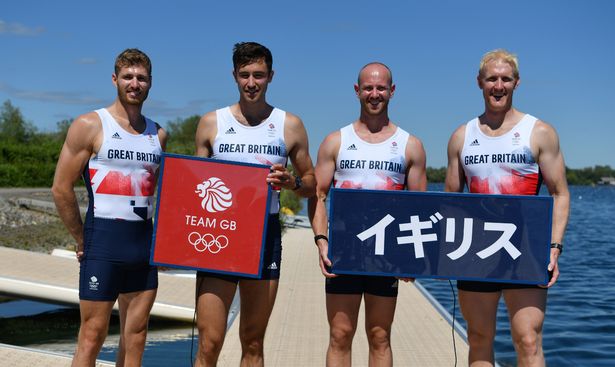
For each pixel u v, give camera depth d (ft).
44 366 16.16
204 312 13.64
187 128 236.63
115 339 23.00
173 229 13.70
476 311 13.70
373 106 14.30
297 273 36.06
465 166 14.05
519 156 13.52
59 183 13.46
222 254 13.67
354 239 13.93
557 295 36.37
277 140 14.10
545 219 13.32
